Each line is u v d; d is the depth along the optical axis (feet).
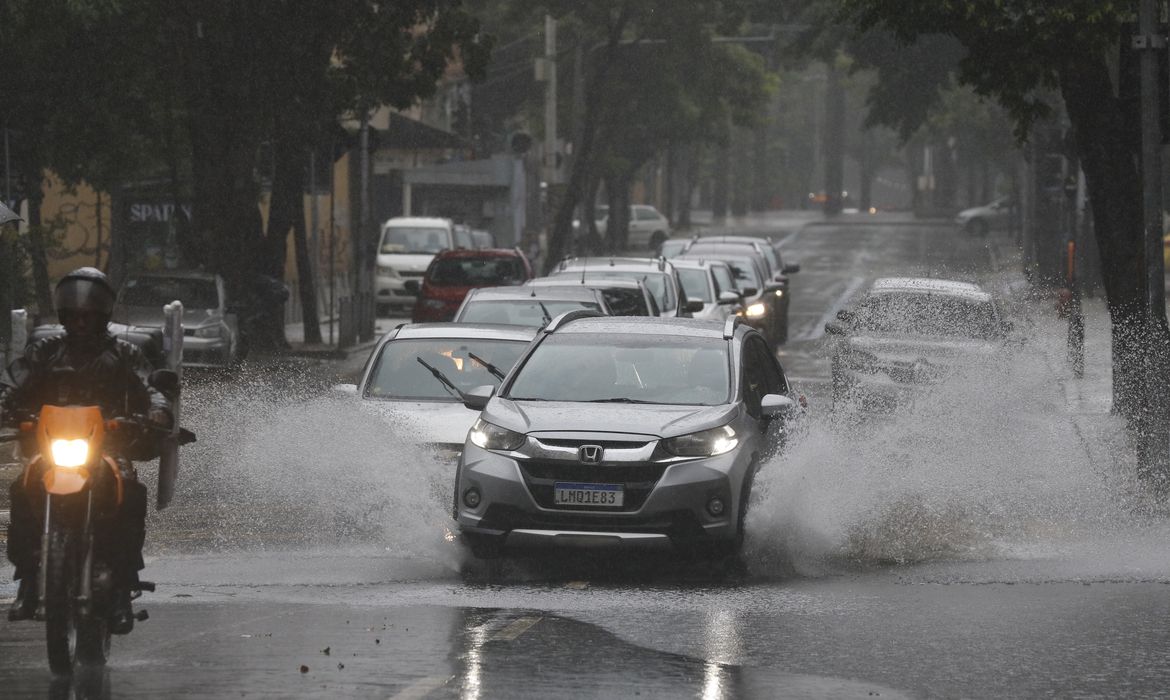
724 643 78.48
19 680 69.31
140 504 72.23
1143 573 100.94
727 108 648.38
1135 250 158.20
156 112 274.98
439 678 69.97
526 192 526.98
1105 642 79.66
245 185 272.10
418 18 306.55
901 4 155.12
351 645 77.05
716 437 99.19
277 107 275.39
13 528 71.05
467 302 175.73
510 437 99.19
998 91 161.89
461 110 554.46
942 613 87.10
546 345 110.01
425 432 116.37
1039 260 447.01
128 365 71.97
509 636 79.51
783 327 324.19
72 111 264.52
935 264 613.11
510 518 97.66
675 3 485.56
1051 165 328.08
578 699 66.59
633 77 579.48
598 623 83.20
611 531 97.04
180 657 74.23
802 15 566.77
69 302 70.59
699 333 110.63
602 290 203.00
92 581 69.31
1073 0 149.28
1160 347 139.64
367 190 325.83
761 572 101.55
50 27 240.12
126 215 329.11
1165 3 152.15
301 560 102.94
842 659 75.25
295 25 269.44
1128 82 152.66
